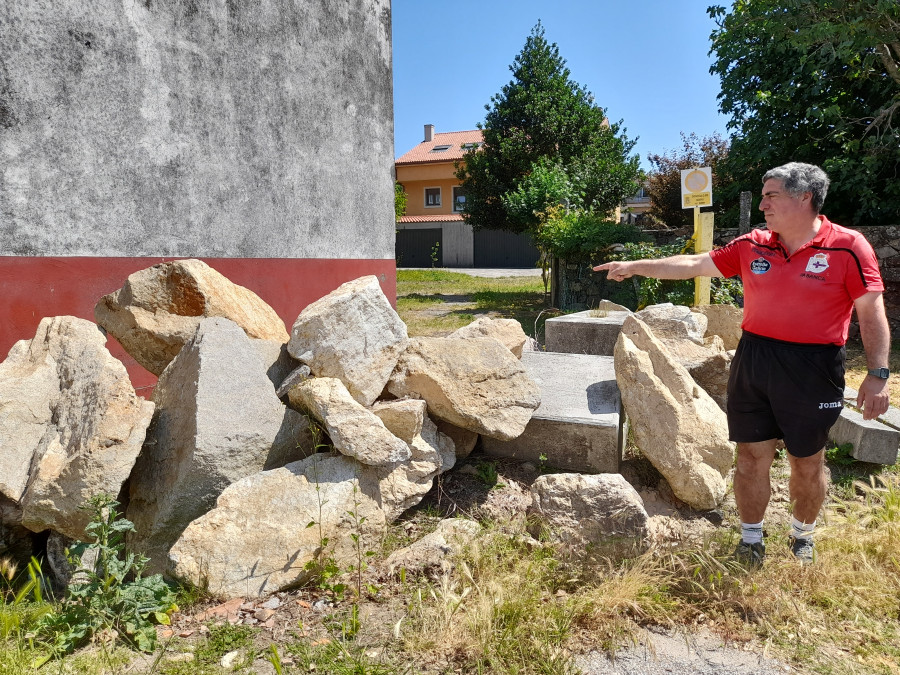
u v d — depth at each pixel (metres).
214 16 5.75
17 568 2.99
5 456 2.94
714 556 3.03
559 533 2.99
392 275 8.80
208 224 5.79
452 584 2.77
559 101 18.95
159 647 2.42
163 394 3.45
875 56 10.18
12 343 4.31
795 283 2.76
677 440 3.57
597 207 18.08
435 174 36.12
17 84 4.28
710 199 7.37
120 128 4.96
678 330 5.09
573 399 4.25
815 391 2.79
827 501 3.80
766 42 10.94
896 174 10.38
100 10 4.77
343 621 2.59
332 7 7.28
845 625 2.62
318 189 7.19
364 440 3.15
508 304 14.72
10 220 4.28
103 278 4.87
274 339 4.29
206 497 2.97
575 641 2.50
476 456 4.18
